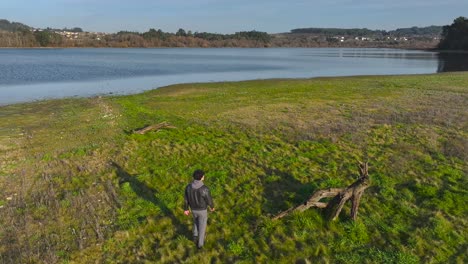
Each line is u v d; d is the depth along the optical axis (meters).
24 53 125.19
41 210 10.34
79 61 84.38
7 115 23.58
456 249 8.53
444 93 32.62
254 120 21.72
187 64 79.69
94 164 14.02
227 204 10.78
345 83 41.59
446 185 11.89
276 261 8.11
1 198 11.12
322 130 18.98
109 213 10.22
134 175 12.98
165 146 16.17
